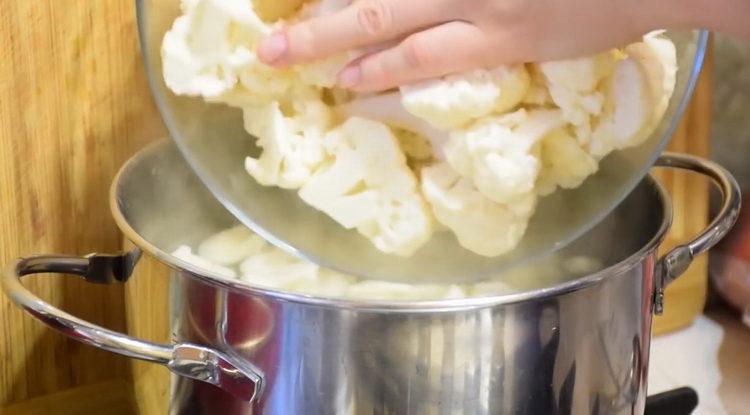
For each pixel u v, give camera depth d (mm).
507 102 636
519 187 642
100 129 799
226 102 676
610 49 636
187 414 696
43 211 796
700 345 926
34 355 817
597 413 686
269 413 664
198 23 659
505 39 625
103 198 812
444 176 657
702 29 643
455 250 676
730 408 854
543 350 655
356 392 647
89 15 776
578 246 781
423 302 631
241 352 659
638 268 683
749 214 913
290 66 648
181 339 679
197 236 788
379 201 664
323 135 665
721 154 937
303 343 646
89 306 827
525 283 743
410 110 635
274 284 712
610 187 679
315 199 666
